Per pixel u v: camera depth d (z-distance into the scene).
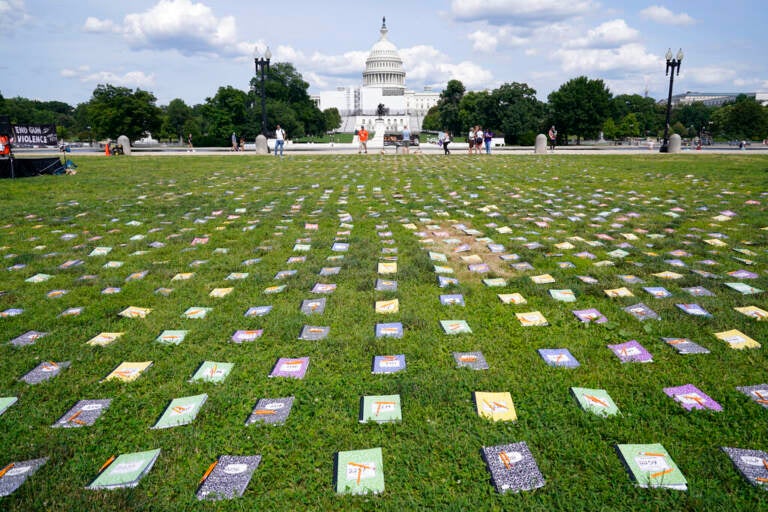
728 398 3.81
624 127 89.44
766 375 4.12
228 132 67.38
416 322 5.11
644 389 3.96
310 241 8.29
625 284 6.11
